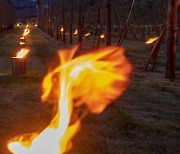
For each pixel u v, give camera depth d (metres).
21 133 5.50
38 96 8.71
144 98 8.80
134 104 8.05
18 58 12.00
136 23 41.12
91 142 5.01
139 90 9.77
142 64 16.88
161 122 6.54
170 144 5.17
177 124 6.47
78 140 5.07
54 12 67.94
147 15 37.47
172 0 12.41
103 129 5.87
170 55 12.46
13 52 24.33
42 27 91.25
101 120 6.36
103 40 38.12
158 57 21.56
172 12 12.37
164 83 11.38
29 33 68.38
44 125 6.05
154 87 10.38
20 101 8.20
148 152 4.84
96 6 42.00
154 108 7.76
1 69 14.89
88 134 5.47
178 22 31.55
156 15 35.31
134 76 12.34
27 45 32.06
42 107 7.51
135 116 6.86
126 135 5.64
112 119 6.39
